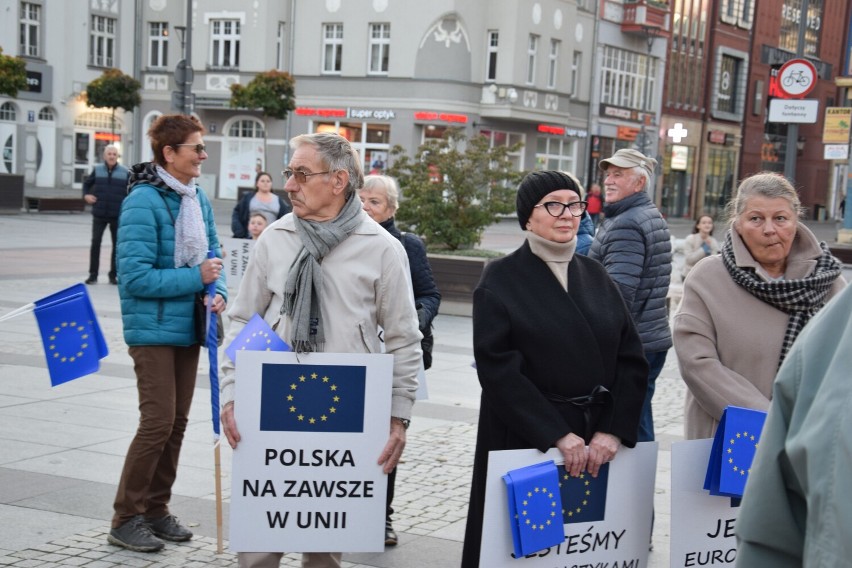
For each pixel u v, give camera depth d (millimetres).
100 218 14852
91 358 4484
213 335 4680
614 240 5262
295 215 3807
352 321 3725
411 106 40219
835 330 1931
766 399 3797
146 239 4602
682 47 52281
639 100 49844
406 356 3832
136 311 4645
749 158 59219
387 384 3656
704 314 3965
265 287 3850
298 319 3635
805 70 16891
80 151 42531
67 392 7848
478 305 3627
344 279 3730
